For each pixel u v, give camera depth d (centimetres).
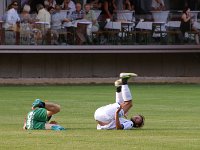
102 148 3219
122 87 3909
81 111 5319
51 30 8125
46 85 8175
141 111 5328
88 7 8169
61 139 3509
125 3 8262
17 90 7438
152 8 8325
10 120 4669
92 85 8175
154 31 8288
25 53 8288
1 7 8250
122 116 3959
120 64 8650
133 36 8256
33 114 3931
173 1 8506
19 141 3438
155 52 8312
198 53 8725
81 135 3666
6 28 8056
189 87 7931
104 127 3919
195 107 5666
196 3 8544
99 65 8612
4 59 8438
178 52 8362
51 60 8519
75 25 8144
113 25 8206
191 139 3541
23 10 8081
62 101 6184
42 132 3791
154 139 3531
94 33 8194
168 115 5019
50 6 8106
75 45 8169
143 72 8700
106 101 6184
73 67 8569
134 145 3316
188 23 8350
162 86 8069
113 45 8225
